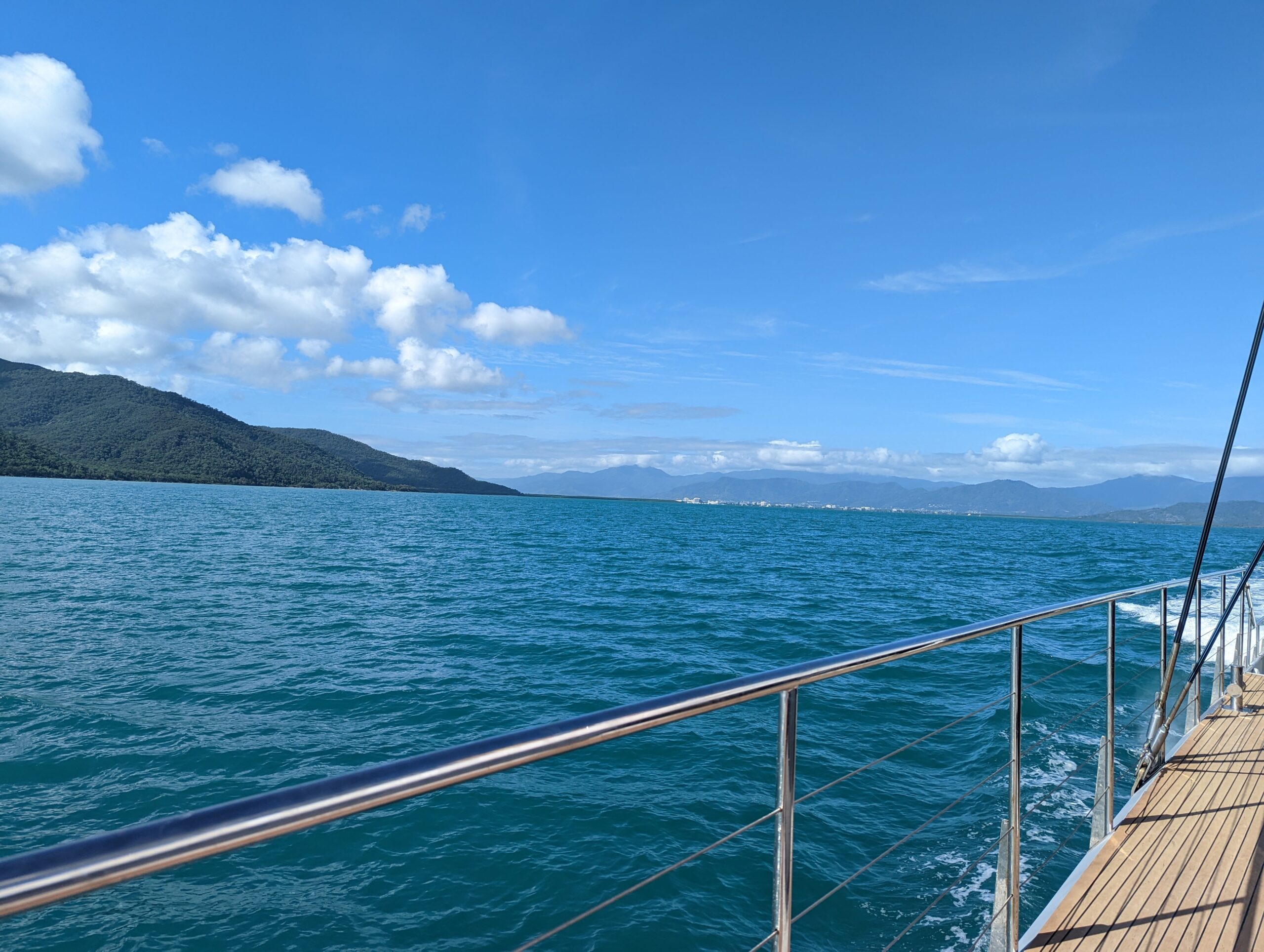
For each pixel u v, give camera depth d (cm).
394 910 460
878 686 923
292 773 670
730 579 2338
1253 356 304
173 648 1171
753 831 547
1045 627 1370
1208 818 302
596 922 446
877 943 416
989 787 605
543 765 664
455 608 1645
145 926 442
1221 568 2852
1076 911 238
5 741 734
